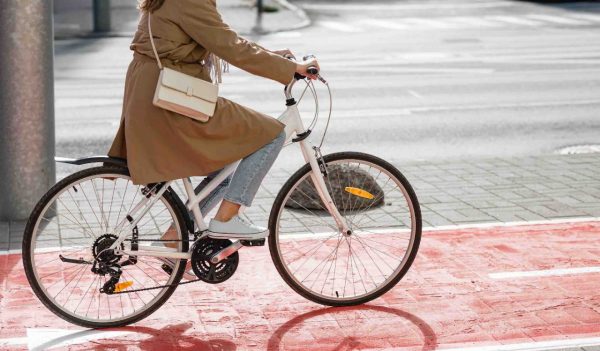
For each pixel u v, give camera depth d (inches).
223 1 1299.2
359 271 273.7
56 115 565.6
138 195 349.7
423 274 275.9
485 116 573.3
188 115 222.1
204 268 237.0
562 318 242.5
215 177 236.5
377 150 482.6
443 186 388.8
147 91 222.8
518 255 294.2
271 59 227.9
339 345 226.1
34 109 328.2
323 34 1066.7
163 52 222.1
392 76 730.2
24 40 323.0
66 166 438.0
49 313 244.1
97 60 836.0
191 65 226.4
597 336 231.0
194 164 226.4
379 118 566.9
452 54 866.8
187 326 237.5
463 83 695.1
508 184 393.4
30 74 325.7
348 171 266.2
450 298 257.1
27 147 328.5
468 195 373.4
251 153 231.0
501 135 521.0
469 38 1009.5
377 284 262.8
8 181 329.4
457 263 285.9
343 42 981.2
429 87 677.9
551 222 333.1
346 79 715.4
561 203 361.4
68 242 297.4
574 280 271.4
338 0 1462.8
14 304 248.7
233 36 223.1
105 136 509.0
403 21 1210.0
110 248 229.9
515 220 336.5
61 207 332.2
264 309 249.1
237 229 235.5
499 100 626.5
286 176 410.0
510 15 1279.5
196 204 235.6
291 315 245.3
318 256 286.7
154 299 238.2
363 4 1414.9
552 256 293.6
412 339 229.8
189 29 220.5
